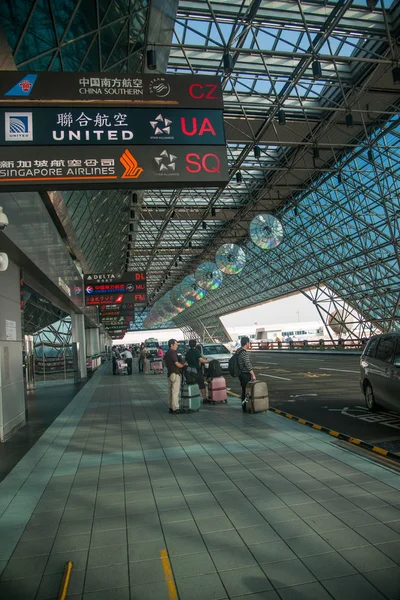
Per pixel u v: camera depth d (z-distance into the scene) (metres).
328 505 4.15
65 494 4.85
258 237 21.00
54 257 13.17
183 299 38.31
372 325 39.34
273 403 11.25
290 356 36.44
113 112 5.96
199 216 39.00
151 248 48.91
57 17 8.80
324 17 16.78
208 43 17.61
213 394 11.28
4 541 3.70
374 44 18.72
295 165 31.23
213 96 6.29
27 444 7.59
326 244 37.59
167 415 9.91
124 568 3.17
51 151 5.70
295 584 2.88
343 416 8.85
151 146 5.99
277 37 16.50
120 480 5.26
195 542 3.53
